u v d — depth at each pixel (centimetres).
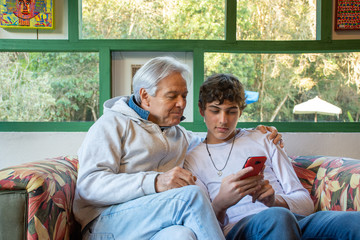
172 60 129
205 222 93
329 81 194
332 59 193
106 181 109
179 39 190
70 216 121
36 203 97
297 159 170
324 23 187
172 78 125
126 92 197
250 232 100
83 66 191
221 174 139
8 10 181
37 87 190
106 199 109
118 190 107
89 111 191
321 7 187
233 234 111
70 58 191
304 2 193
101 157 115
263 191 115
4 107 188
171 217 98
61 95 191
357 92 193
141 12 192
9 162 181
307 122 191
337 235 99
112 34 191
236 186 111
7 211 96
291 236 91
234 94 136
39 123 186
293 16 193
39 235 97
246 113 194
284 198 123
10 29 185
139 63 197
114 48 188
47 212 101
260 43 189
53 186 107
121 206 108
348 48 187
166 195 100
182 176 106
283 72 195
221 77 142
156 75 124
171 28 193
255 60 194
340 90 194
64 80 190
